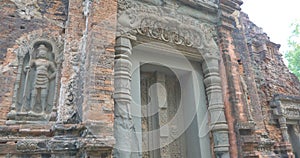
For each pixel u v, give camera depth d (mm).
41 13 4805
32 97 4191
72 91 4285
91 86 3881
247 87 6297
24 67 4363
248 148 5113
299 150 7617
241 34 6961
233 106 5336
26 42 4496
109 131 3771
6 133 3725
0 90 4035
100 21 4332
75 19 4785
